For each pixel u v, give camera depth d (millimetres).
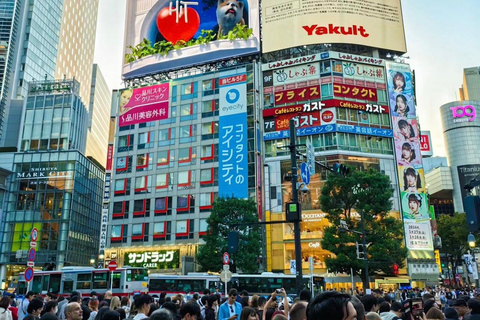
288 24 60844
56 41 113375
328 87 56938
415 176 55250
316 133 55219
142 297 8016
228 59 63250
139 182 61281
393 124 56812
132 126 64312
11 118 74438
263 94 59375
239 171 56125
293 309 4695
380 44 60344
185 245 56156
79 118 73875
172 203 58781
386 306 8250
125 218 60281
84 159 69688
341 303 2752
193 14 65188
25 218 62312
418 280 50812
